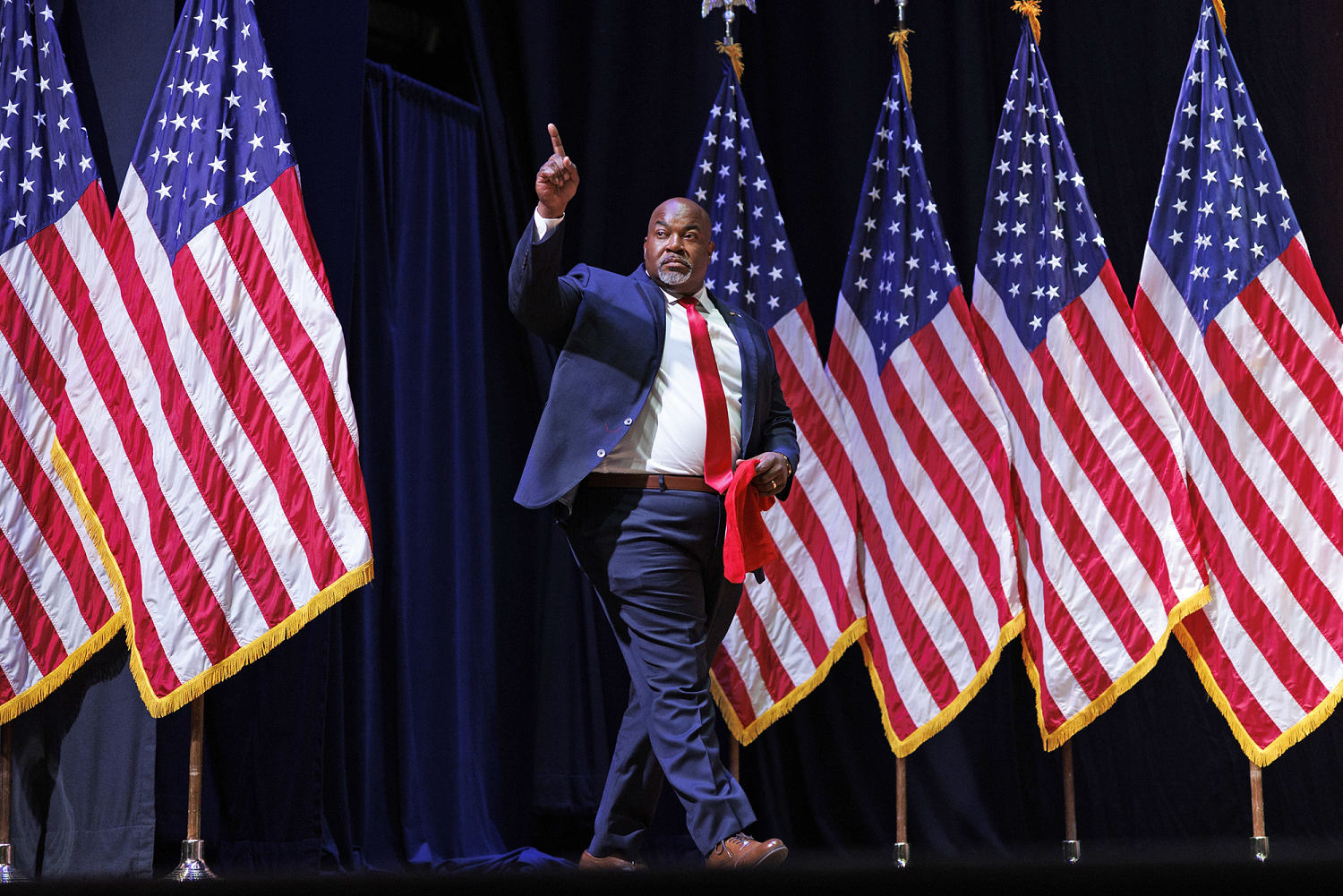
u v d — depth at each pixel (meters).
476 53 7.46
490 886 2.09
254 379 5.48
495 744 6.93
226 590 5.32
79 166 5.64
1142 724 7.45
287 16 6.20
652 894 2.10
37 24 5.72
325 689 6.01
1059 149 7.12
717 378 5.13
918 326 7.12
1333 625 6.46
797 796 7.42
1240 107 7.01
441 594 6.78
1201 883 2.08
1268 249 6.82
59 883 2.29
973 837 7.18
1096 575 6.62
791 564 6.91
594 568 5.02
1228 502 6.63
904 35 7.41
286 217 5.62
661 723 4.72
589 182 7.45
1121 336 6.81
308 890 2.14
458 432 7.02
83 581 5.43
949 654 6.77
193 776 5.24
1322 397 6.66
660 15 7.75
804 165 7.97
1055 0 8.03
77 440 5.41
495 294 7.40
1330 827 7.26
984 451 6.88
